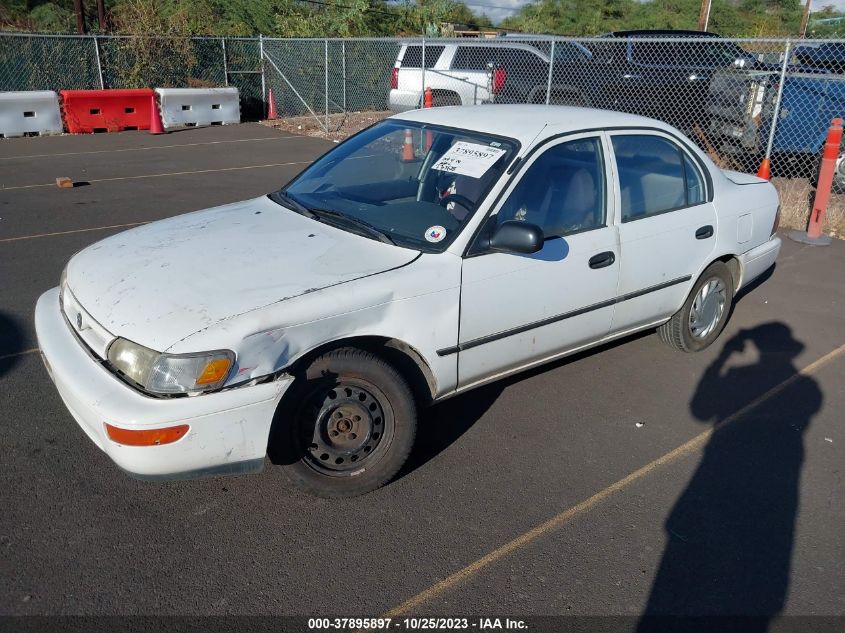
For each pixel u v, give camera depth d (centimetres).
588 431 415
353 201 408
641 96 1174
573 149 409
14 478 350
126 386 293
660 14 3909
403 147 430
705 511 347
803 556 319
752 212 521
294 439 324
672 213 461
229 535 318
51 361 324
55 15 2748
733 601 292
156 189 1003
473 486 360
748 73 1034
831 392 473
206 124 1667
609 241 418
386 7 2880
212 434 293
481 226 363
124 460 289
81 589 284
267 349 299
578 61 1245
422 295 342
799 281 691
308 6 2755
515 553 314
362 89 2016
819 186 812
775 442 411
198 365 287
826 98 994
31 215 841
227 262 341
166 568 297
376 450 344
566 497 354
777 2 4356
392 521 331
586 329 426
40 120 1462
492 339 377
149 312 306
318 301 314
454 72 1433
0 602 275
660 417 434
